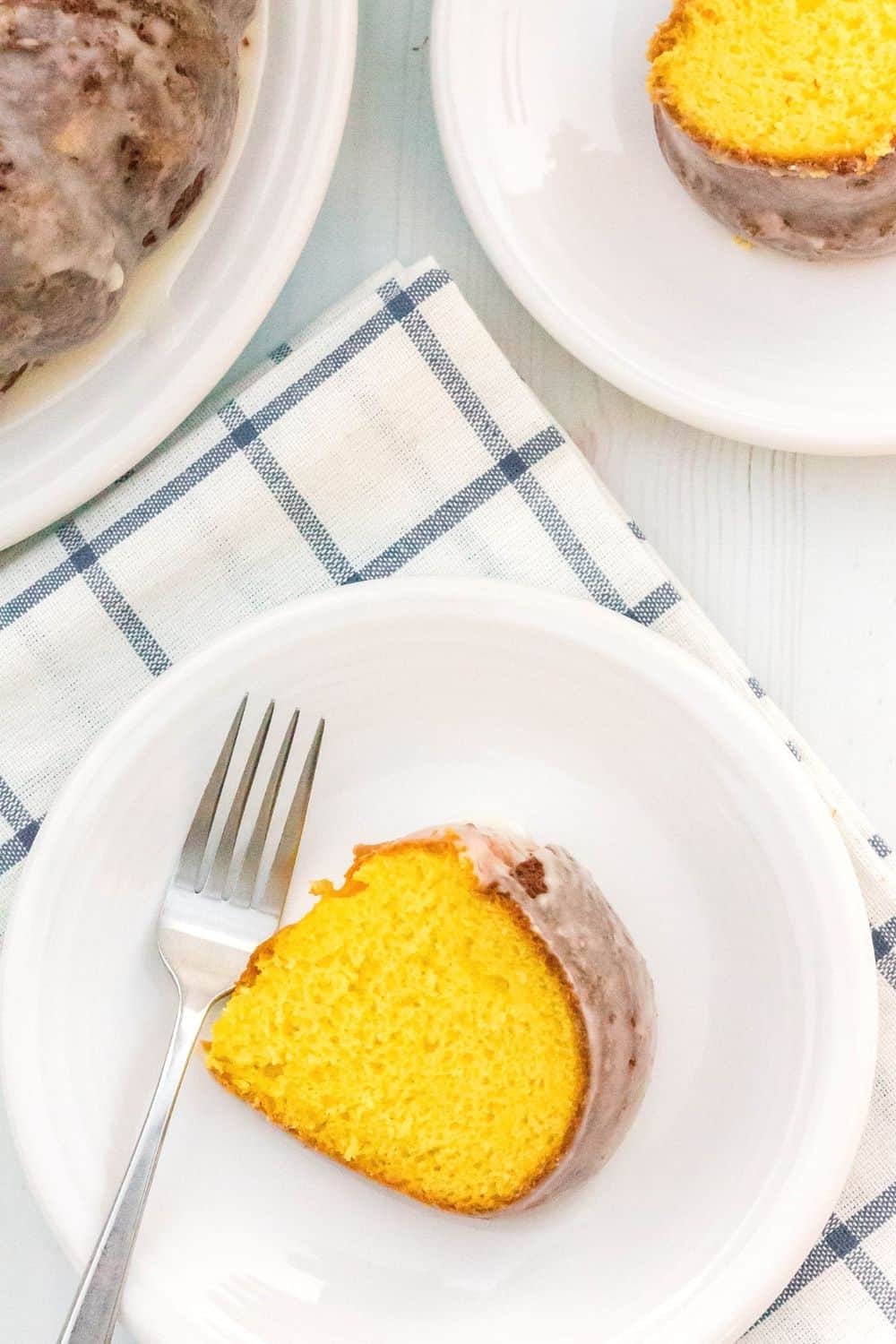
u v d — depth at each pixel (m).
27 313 0.55
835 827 0.56
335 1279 0.57
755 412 0.58
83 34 0.53
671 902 0.57
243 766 0.57
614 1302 0.56
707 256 0.59
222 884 0.56
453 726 0.58
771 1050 0.56
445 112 0.58
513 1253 0.57
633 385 0.58
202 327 0.57
